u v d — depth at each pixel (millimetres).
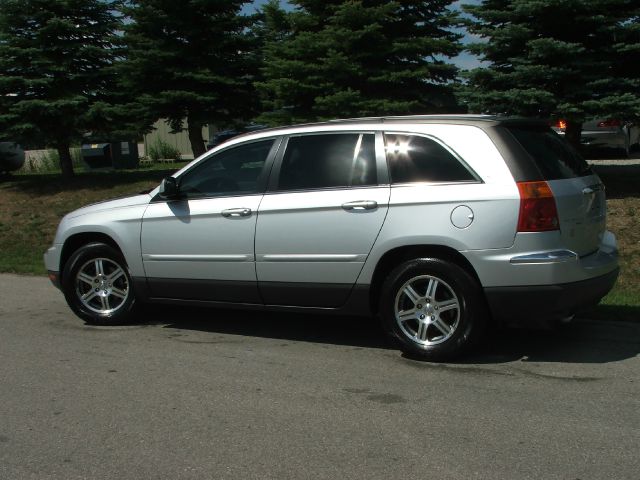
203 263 6066
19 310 7453
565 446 3885
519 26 9750
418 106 12312
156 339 6234
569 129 11055
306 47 12008
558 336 6000
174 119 14414
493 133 5176
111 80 14648
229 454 3855
